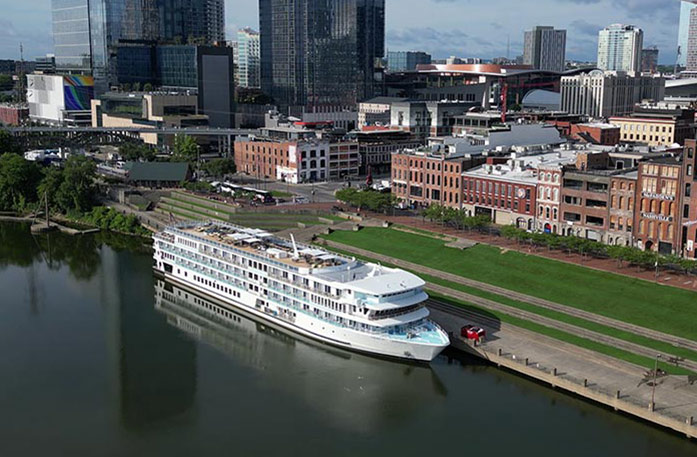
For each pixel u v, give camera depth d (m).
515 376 109.12
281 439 94.19
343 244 177.25
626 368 105.19
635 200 157.88
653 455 87.81
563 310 126.44
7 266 175.62
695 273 139.62
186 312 142.62
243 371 114.50
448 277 148.62
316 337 125.75
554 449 89.94
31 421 99.44
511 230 162.62
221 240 149.38
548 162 191.75
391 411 100.94
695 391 98.12
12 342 126.12
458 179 198.88
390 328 116.44
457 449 91.00
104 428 97.38
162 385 109.38
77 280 163.62
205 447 92.38
